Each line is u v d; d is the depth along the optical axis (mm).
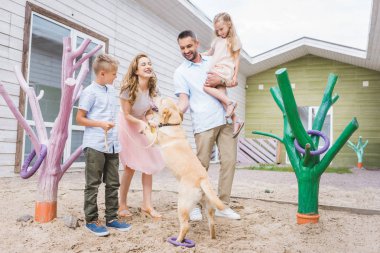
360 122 14867
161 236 2660
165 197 4297
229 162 3475
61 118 2865
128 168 3238
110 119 2902
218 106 3529
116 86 8336
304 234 2797
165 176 7004
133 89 3047
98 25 7848
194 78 3611
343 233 2836
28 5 6023
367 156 14516
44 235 2580
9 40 5715
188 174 2561
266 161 15297
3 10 5617
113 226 2826
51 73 6684
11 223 2836
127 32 8898
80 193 4203
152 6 9766
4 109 5602
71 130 7117
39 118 3008
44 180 2887
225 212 3295
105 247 2393
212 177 7312
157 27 10289
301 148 3018
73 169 6992
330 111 15336
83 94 2785
